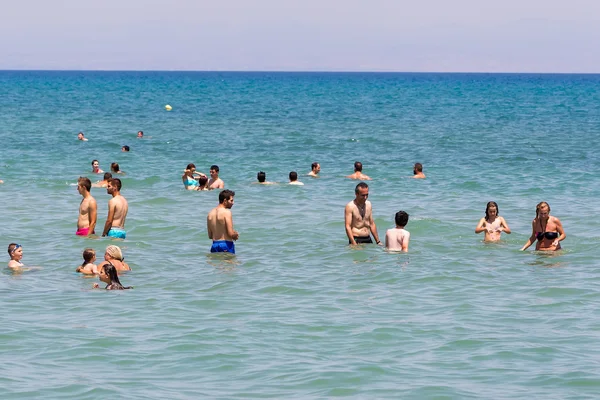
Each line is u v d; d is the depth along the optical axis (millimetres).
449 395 12344
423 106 124438
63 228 27656
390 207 32688
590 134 72000
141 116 94938
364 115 100000
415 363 13938
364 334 15734
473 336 15586
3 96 146750
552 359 14141
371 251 24297
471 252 24219
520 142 64062
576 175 43375
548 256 23625
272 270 21859
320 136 69062
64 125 78500
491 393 12422
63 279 20641
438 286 19984
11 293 19062
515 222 29516
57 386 12688
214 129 76188
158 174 43375
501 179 41844
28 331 15812
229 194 23969
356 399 12188
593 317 17047
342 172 44938
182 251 24422
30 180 39625
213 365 13844
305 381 13016
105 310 17562
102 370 13547
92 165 44469
